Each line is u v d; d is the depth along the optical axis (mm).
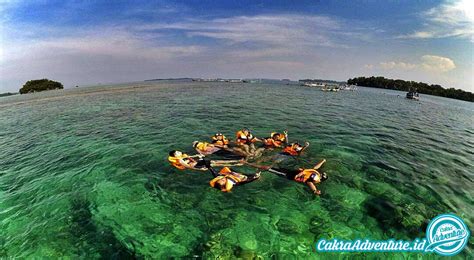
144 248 3352
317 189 4637
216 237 3508
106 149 6926
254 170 5277
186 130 8742
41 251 3336
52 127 10172
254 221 3809
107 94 25984
